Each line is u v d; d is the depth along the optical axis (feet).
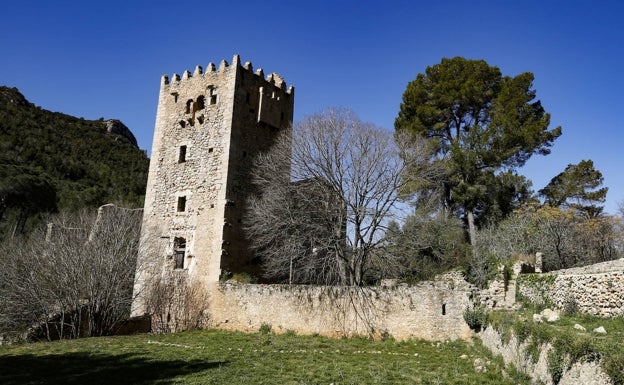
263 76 94.07
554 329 31.48
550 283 58.90
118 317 76.64
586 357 25.07
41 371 41.93
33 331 70.08
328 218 81.10
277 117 94.22
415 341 56.80
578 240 95.20
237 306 73.67
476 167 99.25
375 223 77.82
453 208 102.78
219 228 80.12
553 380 27.66
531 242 91.66
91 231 89.30
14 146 231.09
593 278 50.31
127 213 103.55
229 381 38.11
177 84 95.66
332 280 82.12
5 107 266.16
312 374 40.52
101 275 73.72
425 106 107.55
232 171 83.46
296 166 85.20
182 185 88.07
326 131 83.76
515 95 102.32
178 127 92.63
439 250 90.17
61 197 197.36
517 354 35.19
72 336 70.28
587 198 106.22
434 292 57.72
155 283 80.64
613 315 46.75
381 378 38.68
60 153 249.14
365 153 82.38
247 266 82.89
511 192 102.27
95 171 245.65
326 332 64.08
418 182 91.04
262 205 81.82
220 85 89.15
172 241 85.87
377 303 61.21
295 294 68.03
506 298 65.51
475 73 106.63
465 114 108.88
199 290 78.95
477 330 53.16
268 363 45.39
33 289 75.66
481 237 91.35
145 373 41.04
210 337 64.85
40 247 88.33
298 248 79.56
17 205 175.73
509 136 96.12
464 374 39.55
